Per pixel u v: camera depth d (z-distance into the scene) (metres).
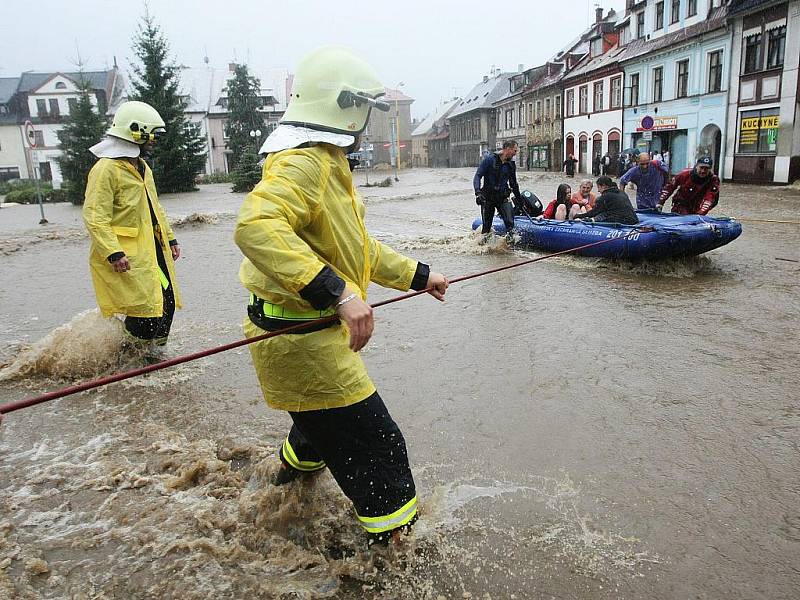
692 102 32.62
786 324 6.36
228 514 3.26
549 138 52.69
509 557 2.88
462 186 32.97
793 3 25.41
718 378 4.96
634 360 5.41
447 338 6.16
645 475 3.56
